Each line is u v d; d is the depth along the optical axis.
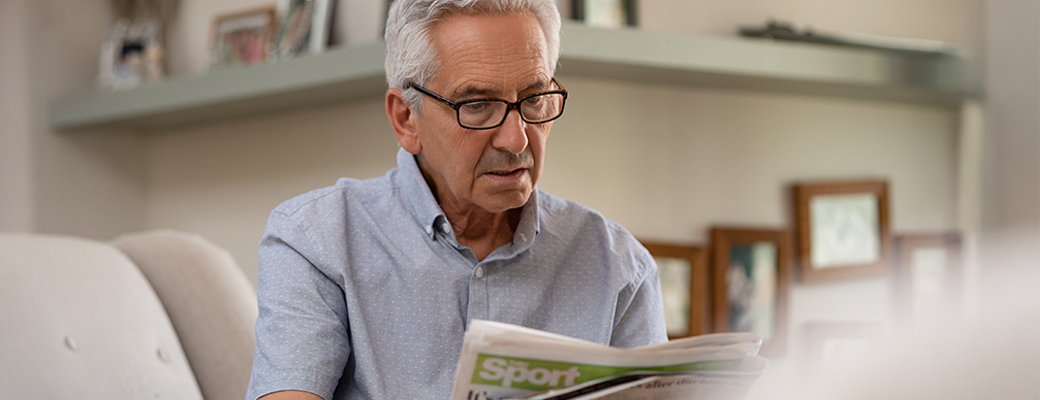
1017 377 0.32
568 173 2.40
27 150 3.10
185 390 1.44
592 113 2.46
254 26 2.80
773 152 2.85
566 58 2.12
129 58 3.11
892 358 0.35
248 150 2.91
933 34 3.08
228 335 1.56
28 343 1.25
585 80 2.45
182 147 3.19
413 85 1.06
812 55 2.54
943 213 3.26
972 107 3.19
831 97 2.97
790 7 2.81
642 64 2.21
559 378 0.80
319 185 2.68
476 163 1.04
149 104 2.79
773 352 2.77
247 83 2.48
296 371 1.03
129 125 3.16
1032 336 0.33
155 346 1.45
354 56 2.17
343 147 2.60
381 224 1.18
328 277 1.13
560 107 1.08
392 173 1.25
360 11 2.49
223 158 3.01
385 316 1.14
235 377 1.53
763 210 2.82
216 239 3.05
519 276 1.18
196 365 1.55
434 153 1.08
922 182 3.22
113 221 3.27
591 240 1.25
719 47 2.33
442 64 1.03
